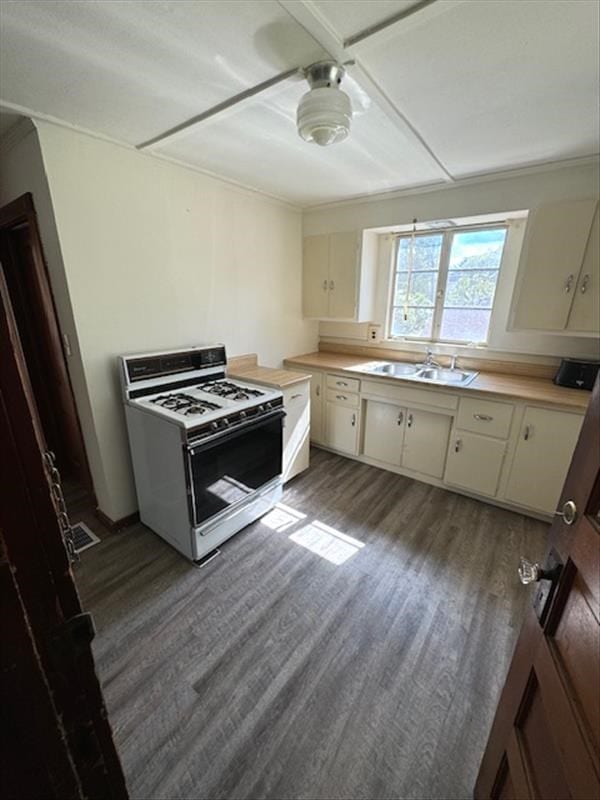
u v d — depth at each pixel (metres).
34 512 0.39
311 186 2.70
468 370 3.03
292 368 3.47
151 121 1.71
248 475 2.26
